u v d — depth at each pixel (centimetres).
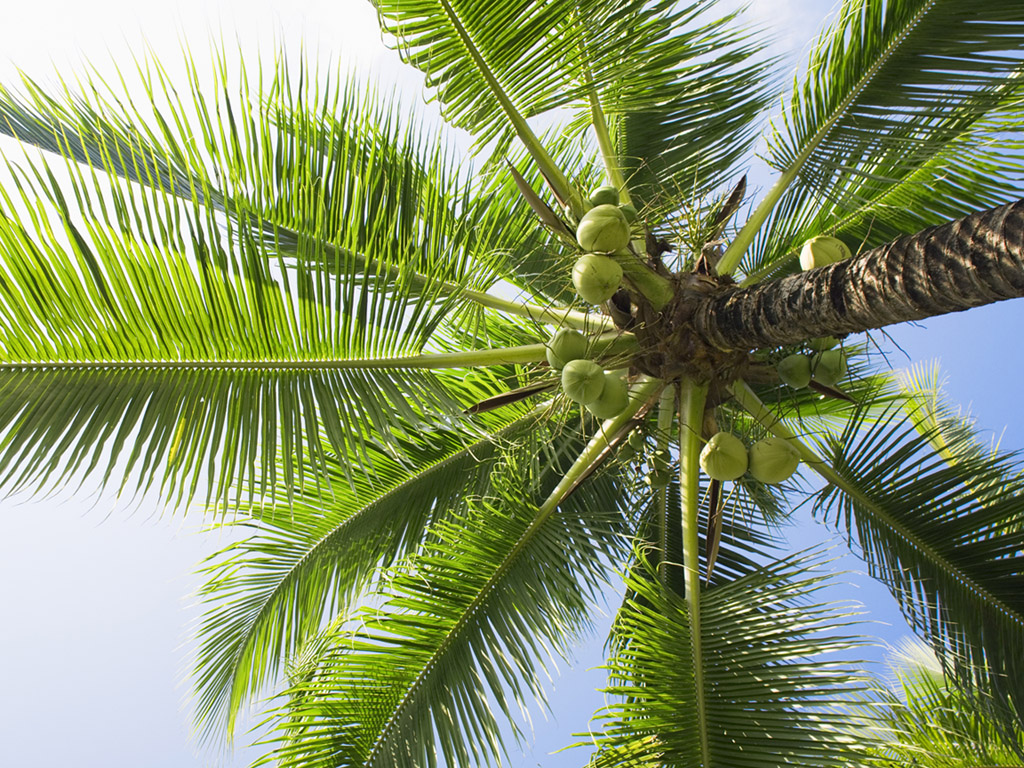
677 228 420
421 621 424
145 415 314
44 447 291
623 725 347
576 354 376
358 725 394
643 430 443
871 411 645
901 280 264
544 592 443
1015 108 427
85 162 419
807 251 378
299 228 373
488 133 419
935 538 423
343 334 352
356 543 525
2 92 377
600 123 474
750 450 391
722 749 337
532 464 503
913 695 523
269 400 339
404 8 374
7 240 290
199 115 338
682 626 372
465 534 454
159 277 315
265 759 380
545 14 380
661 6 390
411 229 417
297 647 512
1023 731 431
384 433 351
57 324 302
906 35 424
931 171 474
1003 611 405
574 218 413
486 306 459
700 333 376
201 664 542
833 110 454
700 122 500
